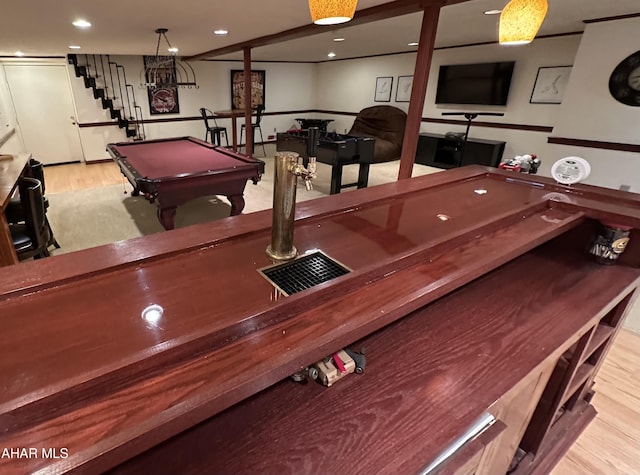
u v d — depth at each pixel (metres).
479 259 1.12
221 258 1.04
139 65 7.51
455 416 0.87
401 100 7.94
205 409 0.60
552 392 1.35
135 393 0.60
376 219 1.40
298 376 0.94
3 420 0.52
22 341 0.67
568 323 1.23
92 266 0.92
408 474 0.73
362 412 0.87
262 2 3.01
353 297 0.88
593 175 4.41
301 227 1.31
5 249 2.42
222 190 3.61
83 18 3.47
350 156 4.99
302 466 0.74
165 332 0.71
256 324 0.76
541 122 5.75
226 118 9.01
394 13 3.26
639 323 2.49
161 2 2.97
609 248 1.58
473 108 6.59
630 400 1.88
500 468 1.23
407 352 1.07
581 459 1.58
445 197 1.72
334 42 6.23
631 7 3.52
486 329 1.19
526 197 1.73
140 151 4.70
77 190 5.38
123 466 0.72
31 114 6.81
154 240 1.09
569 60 5.25
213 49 6.48
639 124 3.97
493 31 4.92
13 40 4.62
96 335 0.70
